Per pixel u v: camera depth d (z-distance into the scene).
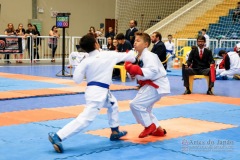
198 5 25.73
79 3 26.98
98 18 28.09
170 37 19.80
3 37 19.28
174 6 27.08
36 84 12.25
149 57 5.56
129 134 6.12
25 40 20.44
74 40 23.00
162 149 5.32
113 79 14.28
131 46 13.31
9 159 4.79
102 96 5.30
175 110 8.33
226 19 24.02
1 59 20.77
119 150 5.25
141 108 5.69
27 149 5.23
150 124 5.77
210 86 10.91
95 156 4.96
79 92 10.55
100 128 6.50
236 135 6.18
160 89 5.68
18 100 9.28
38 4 25.11
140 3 27.14
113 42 14.05
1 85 11.80
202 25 24.66
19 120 7.02
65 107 8.42
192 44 21.22
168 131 6.39
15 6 24.09
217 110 8.45
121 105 8.78
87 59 5.38
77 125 5.17
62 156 4.94
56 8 25.91
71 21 26.66
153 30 24.88
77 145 5.47
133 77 5.70
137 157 4.95
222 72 15.09
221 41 19.75
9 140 5.66
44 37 21.20
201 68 11.05
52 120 7.06
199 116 7.71
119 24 26.81
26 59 20.92
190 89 11.02
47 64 20.50
